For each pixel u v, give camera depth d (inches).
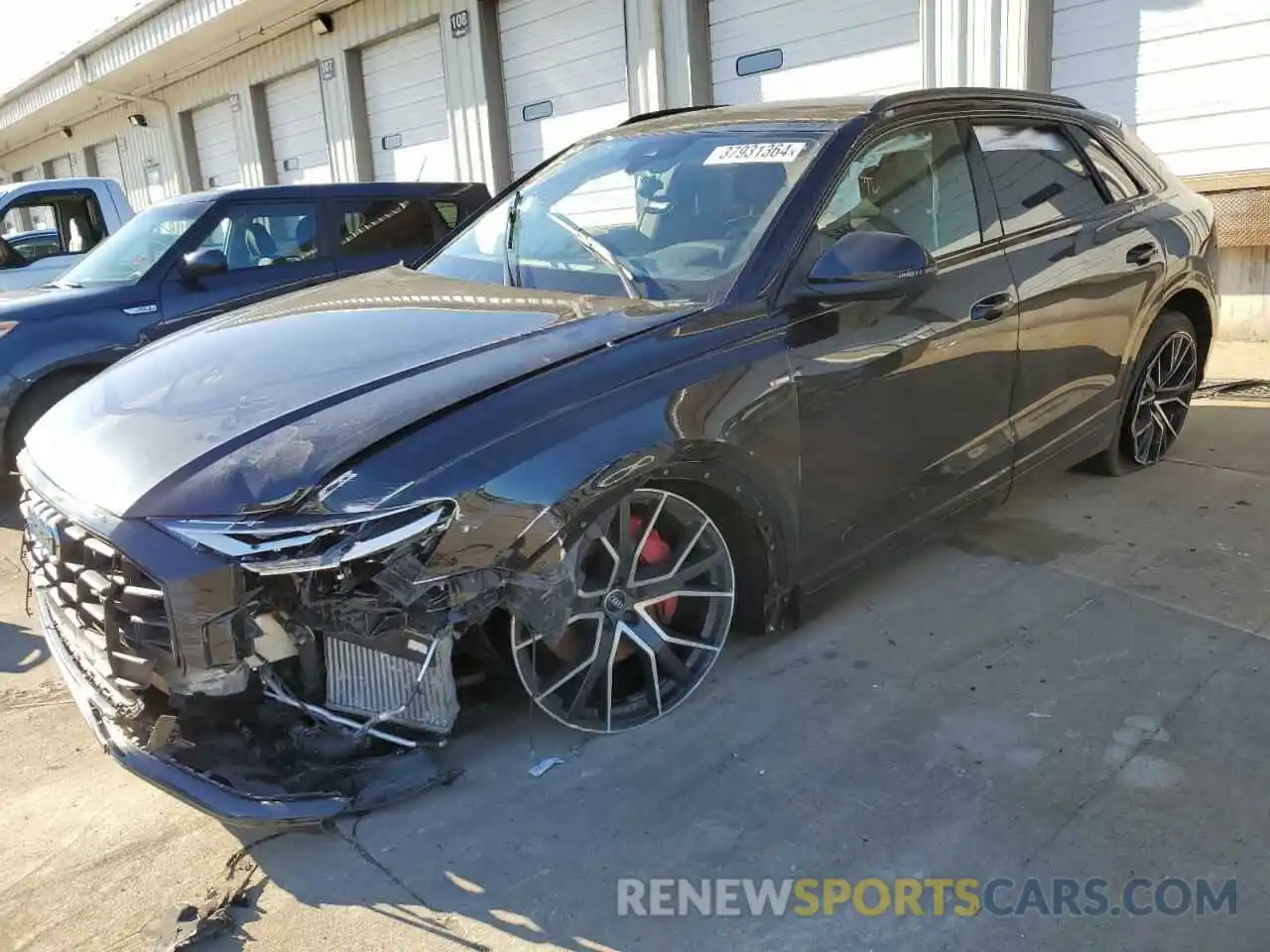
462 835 94.7
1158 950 78.7
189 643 84.4
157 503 86.9
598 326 105.3
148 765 89.9
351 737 93.0
